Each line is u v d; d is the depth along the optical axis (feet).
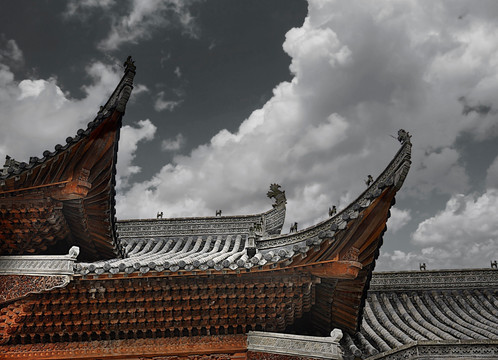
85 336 37.04
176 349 36.81
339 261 33.53
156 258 50.37
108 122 36.73
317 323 41.88
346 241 33.35
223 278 34.42
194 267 33.32
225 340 37.24
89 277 33.76
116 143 38.37
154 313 35.94
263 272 33.99
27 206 37.60
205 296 35.17
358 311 39.01
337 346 35.47
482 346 38.63
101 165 38.40
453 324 48.39
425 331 46.29
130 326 36.37
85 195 37.88
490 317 49.93
